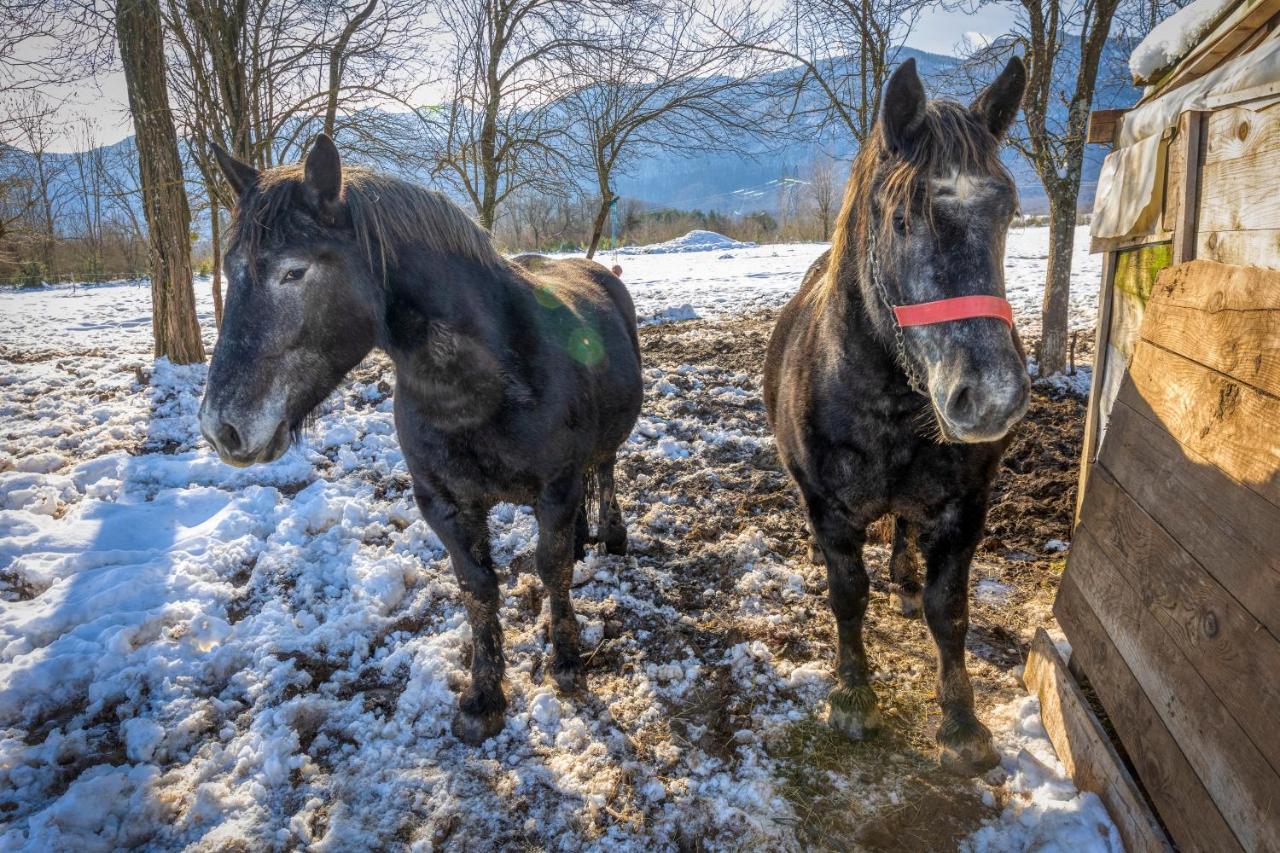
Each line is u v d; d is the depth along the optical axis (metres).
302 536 3.74
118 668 2.77
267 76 6.47
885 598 3.23
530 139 7.29
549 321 2.58
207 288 15.57
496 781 2.31
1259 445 1.52
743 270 16.27
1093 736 2.05
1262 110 1.61
